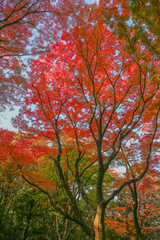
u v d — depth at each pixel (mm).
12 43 7301
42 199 12109
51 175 11453
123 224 9766
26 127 8344
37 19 7062
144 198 11328
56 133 8391
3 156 8633
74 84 8555
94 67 7625
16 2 6500
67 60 8492
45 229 16109
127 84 8203
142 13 4219
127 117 8602
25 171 8117
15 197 16578
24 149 8758
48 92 8875
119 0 4895
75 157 10609
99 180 6395
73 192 8547
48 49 7922
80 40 7230
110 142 8906
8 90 7004
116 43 7199
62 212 7195
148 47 4980
